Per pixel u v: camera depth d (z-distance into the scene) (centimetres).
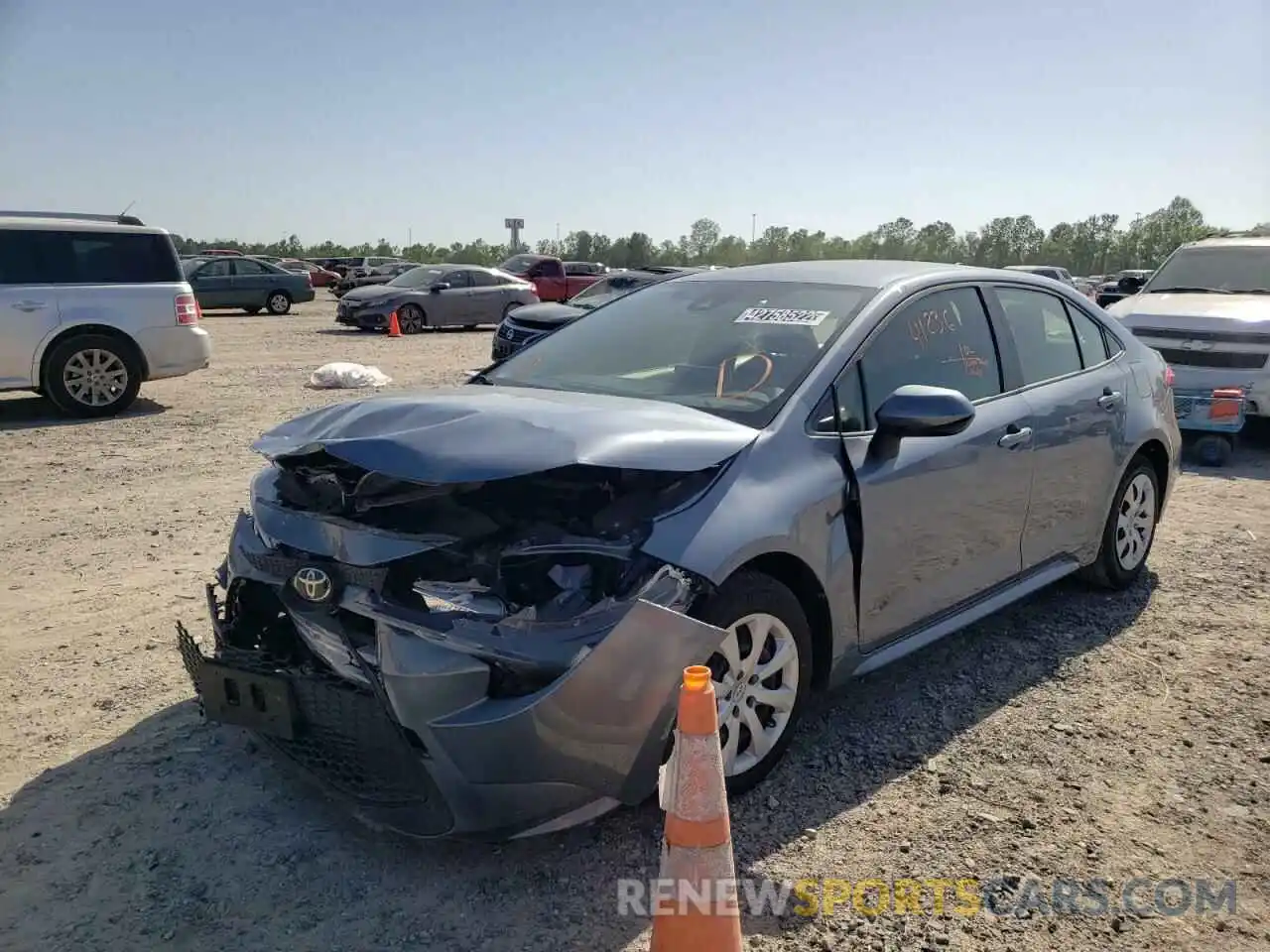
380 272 3894
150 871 296
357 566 291
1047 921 282
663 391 378
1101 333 523
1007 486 429
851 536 354
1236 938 276
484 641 275
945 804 337
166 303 1098
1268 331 877
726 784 326
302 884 292
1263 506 738
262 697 310
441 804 282
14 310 1022
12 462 837
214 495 731
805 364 369
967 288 445
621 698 283
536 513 312
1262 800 342
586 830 321
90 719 386
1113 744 379
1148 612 514
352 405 352
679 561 297
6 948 264
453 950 267
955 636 481
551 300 2894
